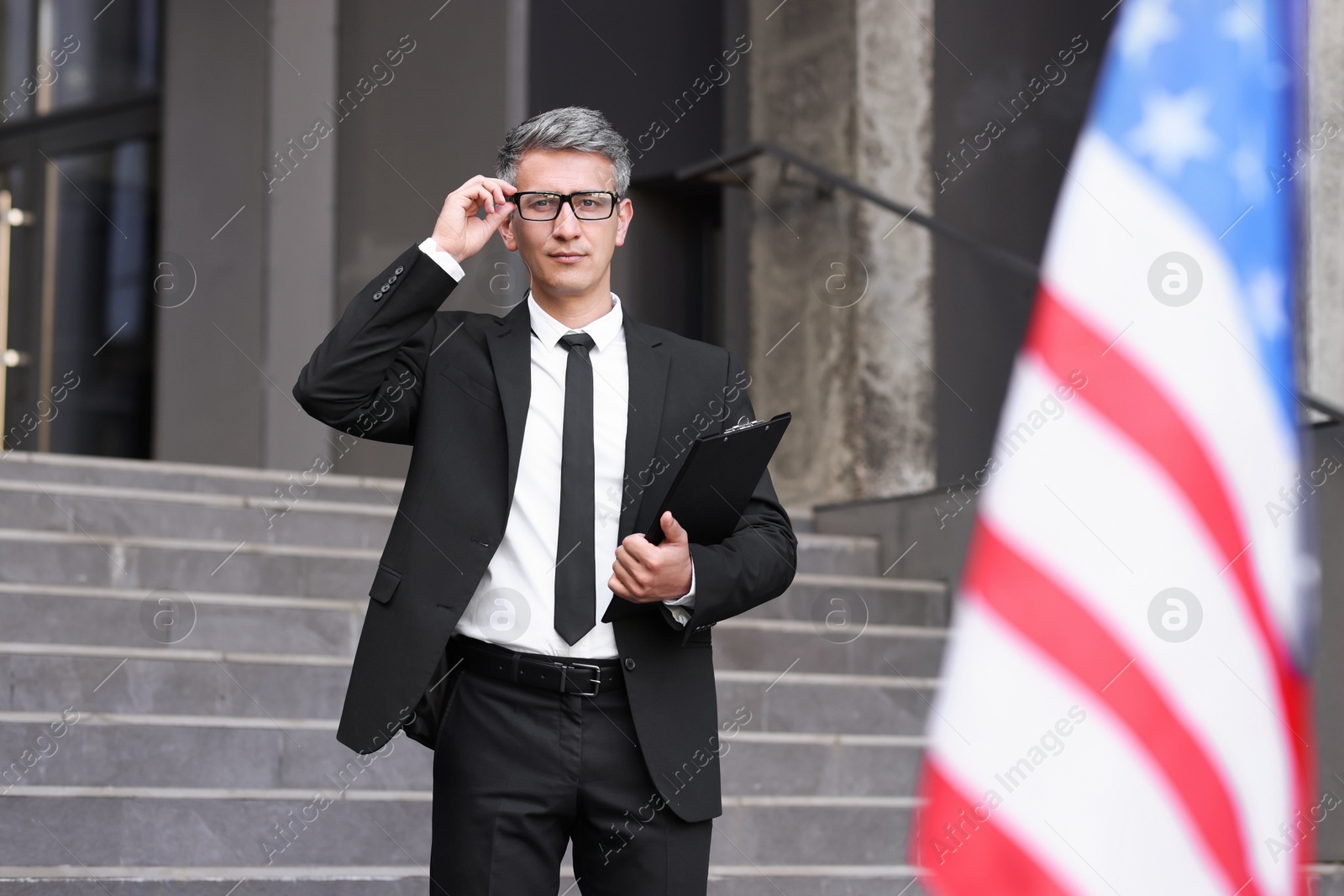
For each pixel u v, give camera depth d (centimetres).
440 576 724
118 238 2722
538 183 748
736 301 2309
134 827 1142
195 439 2530
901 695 1638
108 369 2706
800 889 1305
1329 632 1470
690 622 710
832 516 2061
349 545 1720
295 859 1188
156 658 1320
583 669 721
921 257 2055
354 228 2559
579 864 750
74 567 1494
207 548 1554
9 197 2770
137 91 2733
